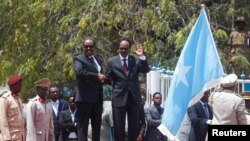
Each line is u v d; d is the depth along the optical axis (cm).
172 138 1567
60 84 2473
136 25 2423
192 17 2397
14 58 2589
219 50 2358
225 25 2516
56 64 2455
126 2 2464
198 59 1573
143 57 1584
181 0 2480
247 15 2497
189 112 1717
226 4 2523
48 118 1614
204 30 1580
